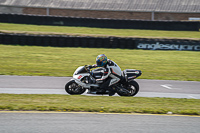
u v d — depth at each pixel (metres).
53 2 104.06
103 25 80.44
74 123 15.44
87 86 23.16
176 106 19.83
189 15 95.88
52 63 40.38
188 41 56.97
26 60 41.88
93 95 24.16
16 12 102.75
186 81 31.59
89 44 56.38
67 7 100.81
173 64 43.19
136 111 17.97
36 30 70.50
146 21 80.12
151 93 25.48
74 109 17.84
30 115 16.48
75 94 23.58
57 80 29.69
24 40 55.59
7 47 52.75
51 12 102.19
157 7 98.69
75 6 101.38
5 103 18.78
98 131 14.41
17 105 18.27
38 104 18.81
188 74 35.91
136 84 23.58
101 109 18.02
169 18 97.50
